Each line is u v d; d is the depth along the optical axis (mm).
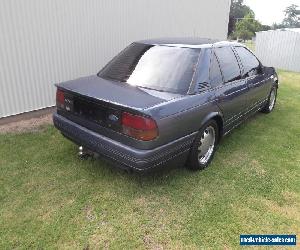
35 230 2984
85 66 6547
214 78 4090
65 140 4902
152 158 3213
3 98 5484
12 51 5395
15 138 4945
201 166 4113
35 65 5762
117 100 3275
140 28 7402
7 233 2936
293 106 7594
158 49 4102
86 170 4027
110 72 4184
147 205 3400
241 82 4754
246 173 4160
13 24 5293
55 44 5934
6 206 3307
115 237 2943
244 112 5102
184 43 4180
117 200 3461
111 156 3375
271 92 6609
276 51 18312
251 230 3121
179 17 8461
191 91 3658
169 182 3834
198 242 2932
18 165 4121
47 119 5863
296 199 3656
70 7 5945
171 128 3326
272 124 6137
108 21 6652
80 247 2814
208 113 3883
